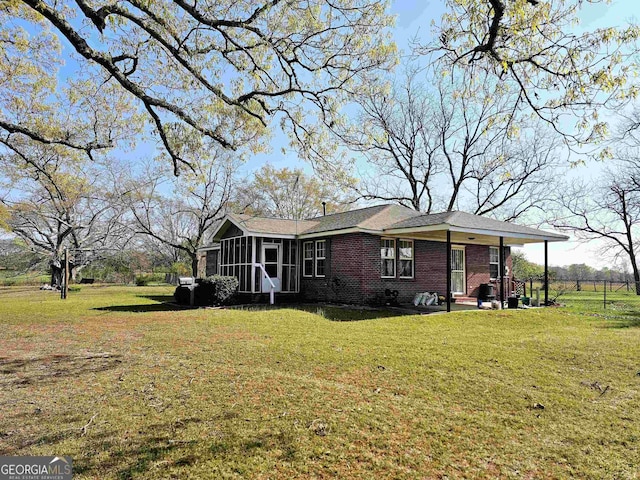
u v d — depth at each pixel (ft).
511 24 14.60
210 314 40.57
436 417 13.51
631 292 90.58
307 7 21.01
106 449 11.11
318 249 54.24
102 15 16.57
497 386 16.70
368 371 18.71
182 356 21.86
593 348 23.79
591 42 14.99
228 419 13.16
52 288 96.78
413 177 94.27
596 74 14.89
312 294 54.44
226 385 16.60
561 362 20.68
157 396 15.33
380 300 47.29
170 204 110.83
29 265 110.83
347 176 26.00
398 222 49.42
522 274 89.61
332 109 23.81
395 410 14.05
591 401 15.23
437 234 48.85
